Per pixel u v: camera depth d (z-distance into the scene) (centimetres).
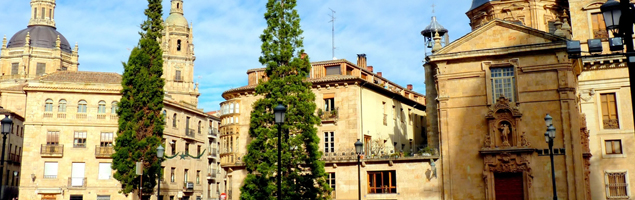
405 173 4050
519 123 3706
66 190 6097
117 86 6412
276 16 3884
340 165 4275
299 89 3734
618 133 3856
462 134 3866
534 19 4531
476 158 3806
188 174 7388
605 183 3841
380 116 4803
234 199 4634
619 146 3862
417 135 5625
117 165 4894
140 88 4994
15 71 10400
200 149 7838
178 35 11100
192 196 7412
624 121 3853
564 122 3597
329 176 4312
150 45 5116
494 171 3728
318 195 3834
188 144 7475
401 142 5191
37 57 10431
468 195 3794
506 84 3803
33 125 6162
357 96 4406
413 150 5312
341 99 4450
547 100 3659
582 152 3688
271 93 3747
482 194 3750
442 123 3941
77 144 6250
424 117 5900
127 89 5019
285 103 3684
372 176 4200
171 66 10925
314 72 4931
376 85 4641
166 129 6812
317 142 3738
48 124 6197
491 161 3738
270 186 3594
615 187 3822
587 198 3678
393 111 5131
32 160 6078
